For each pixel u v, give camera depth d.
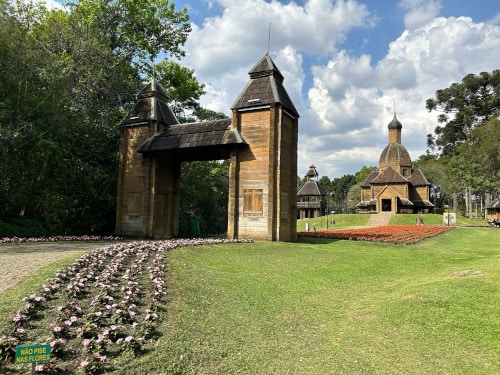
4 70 17.30
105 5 27.94
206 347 5.59
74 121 21.05
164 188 21.53
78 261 9.27
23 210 19.92
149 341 5.51
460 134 71.19
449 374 4.98
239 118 18.67
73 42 22.19
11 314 5.78
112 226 23.34
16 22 18.67
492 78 66.56
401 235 23.28
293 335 6.41
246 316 7.08
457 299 7.72
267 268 11.34
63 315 5.80
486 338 5.93
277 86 18.59
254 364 5.25
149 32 31.86
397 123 67.19
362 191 68.25
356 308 7.98
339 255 14.92
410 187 64.50
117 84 23.84
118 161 23.62
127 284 7.66
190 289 8.03
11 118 17.17
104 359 4.66
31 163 18.81
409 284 9.86
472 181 51.34
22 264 9.45
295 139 19.39
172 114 23.08
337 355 5.62
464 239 26.81
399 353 5.64
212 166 38.25
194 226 28.62
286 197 18.53
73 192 21.42
